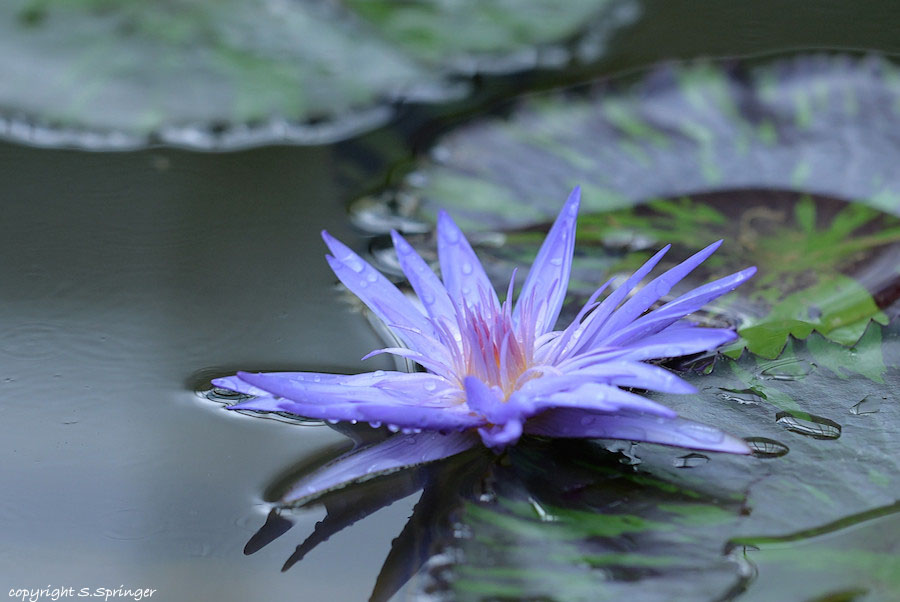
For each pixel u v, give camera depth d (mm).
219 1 1486
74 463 1283
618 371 1267
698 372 1307
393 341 1328
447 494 1269
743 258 1354
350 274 1306
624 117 1428
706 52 1474
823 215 1369
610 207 1384
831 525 1253
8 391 1309
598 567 1244
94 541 1260
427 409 1271
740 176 1392
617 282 1348
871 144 1397
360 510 1267
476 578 1242
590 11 1527
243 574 1250
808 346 1313
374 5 1511
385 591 1244
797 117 1416
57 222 1385
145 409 1303
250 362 1318
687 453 1279
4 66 1450
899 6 1550
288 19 1484
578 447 1284
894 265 1340
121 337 1330
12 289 1350
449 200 1394
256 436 1293
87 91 1444
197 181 1409
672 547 1249
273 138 1433
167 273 1359
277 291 1351
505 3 1533
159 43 1464
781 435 1280
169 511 1269
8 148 1426
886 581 1236
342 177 1409
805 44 1475
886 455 1272
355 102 1447
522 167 1407
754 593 1235
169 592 1247
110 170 1415
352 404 1273
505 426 1269
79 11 1474
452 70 1468
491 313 1298
